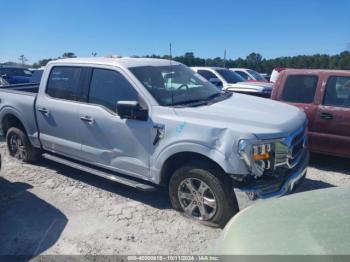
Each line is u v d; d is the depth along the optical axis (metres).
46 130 5.62
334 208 2.27
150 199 4.84
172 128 4.05
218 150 3.71
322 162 6.33
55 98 5.43
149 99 4.36
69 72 5.30
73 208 4.62
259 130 3.65
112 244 3.77
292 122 4.00
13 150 6.52
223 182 3.83
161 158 4.18
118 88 4.66
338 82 5.75
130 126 4.41
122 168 4.66
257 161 3.60
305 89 6.05
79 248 3.72
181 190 4.18
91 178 5.67
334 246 1.83
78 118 5.01
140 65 4.81
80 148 5.10
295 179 3.91
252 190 3.60
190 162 4.03
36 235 3.99
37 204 4.75
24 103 5.88
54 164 6.34
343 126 5.61
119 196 4.96
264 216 2.31
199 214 4.14
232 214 3.86
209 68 12.62
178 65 5.43
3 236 3.99
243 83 11.22
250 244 2.01
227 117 3.86
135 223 4.19
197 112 4.03
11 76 20.80
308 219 2.15
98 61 4.98
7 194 5.09
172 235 3.91
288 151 3.78
